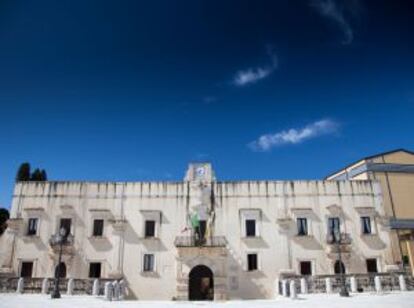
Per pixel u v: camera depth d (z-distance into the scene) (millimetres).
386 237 36844
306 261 36188
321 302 22812
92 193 38375
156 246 36750
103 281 30672
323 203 37844
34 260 36250
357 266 35969
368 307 19188
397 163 40375
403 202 38875
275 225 37219
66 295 27797
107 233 37125
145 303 25281
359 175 40938
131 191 38438
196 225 36906
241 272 35812
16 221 37156
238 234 36938
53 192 38344
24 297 25406
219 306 23016
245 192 38219
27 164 49750
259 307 21234
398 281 28703
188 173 38938
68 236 36562
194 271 35781
